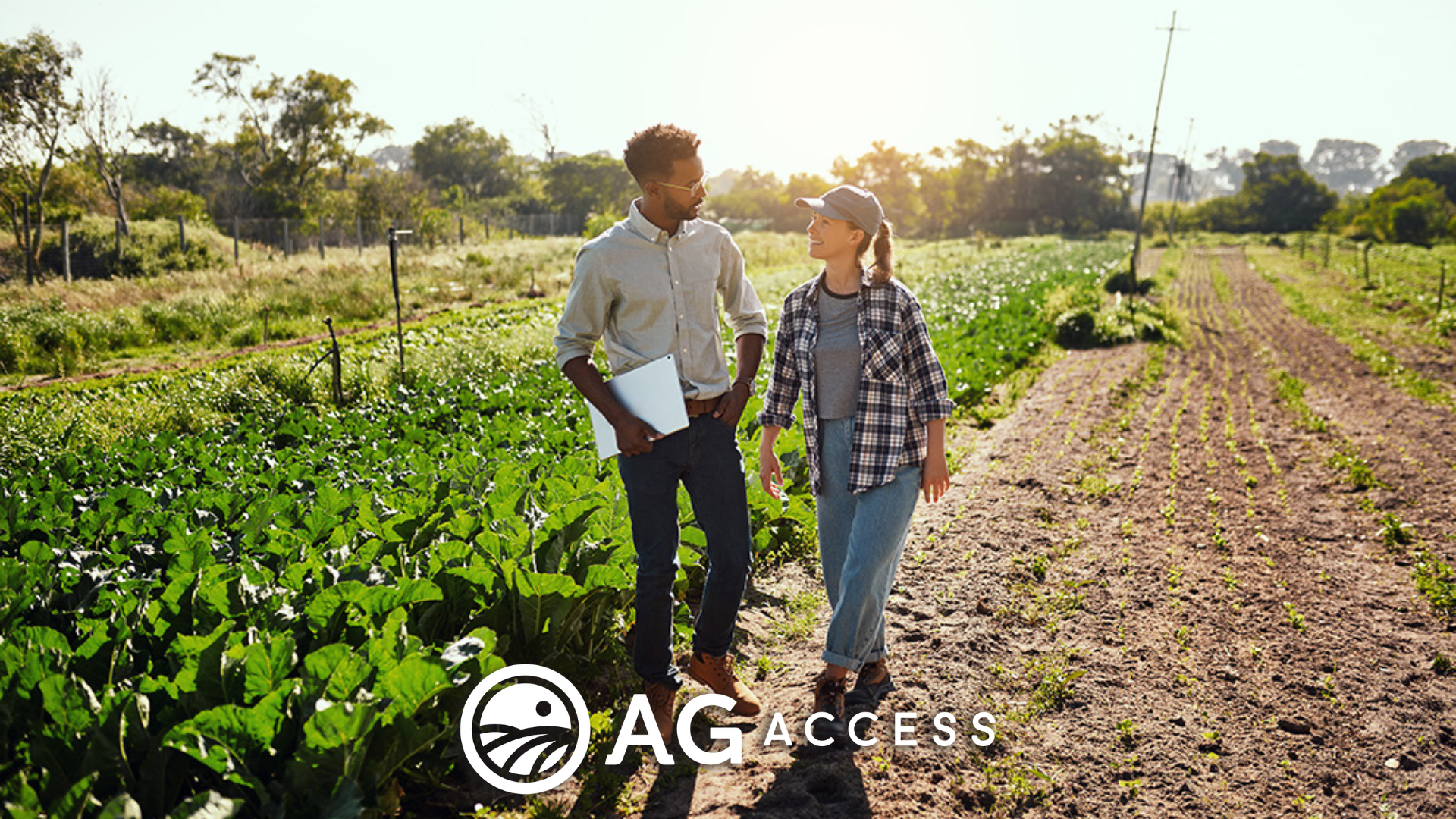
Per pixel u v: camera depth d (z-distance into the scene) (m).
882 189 106.06
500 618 3.15
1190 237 90.75
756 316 3.00
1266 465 7.77
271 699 2.22
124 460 7.54
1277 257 56.50
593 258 2.67
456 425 8.92
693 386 2.74
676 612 3.85
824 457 3.14
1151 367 14.06
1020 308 19.64
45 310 17.95
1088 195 102.56
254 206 52.75
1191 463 7.85
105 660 2.55
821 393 3.10
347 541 3.68
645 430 2.68
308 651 2.76
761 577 4.64
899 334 3.02
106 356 15.93
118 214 42.91
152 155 66.81
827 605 4.33
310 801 2.11
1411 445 8.31
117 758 2.14
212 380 12.44
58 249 29.69
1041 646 4.03
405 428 8.26
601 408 2.70
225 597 2.81
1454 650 4.09
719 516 2.84
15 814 1.79
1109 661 3.89
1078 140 102.19
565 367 2.76
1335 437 8.84
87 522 4.77
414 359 13.45
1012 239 89.06
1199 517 6.21
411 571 3.38
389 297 21.61
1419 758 3.16
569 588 3.05
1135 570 5.05
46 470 7.07
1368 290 30.52
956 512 6.03
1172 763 3.09
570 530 3.46
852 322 3.07
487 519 3.88
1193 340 18.86
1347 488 6.96
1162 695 3.59
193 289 21.95
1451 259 43.00
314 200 54.81
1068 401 10.83
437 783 2.64
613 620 3.62
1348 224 86.69
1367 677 3.79
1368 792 2.96
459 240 45.00
